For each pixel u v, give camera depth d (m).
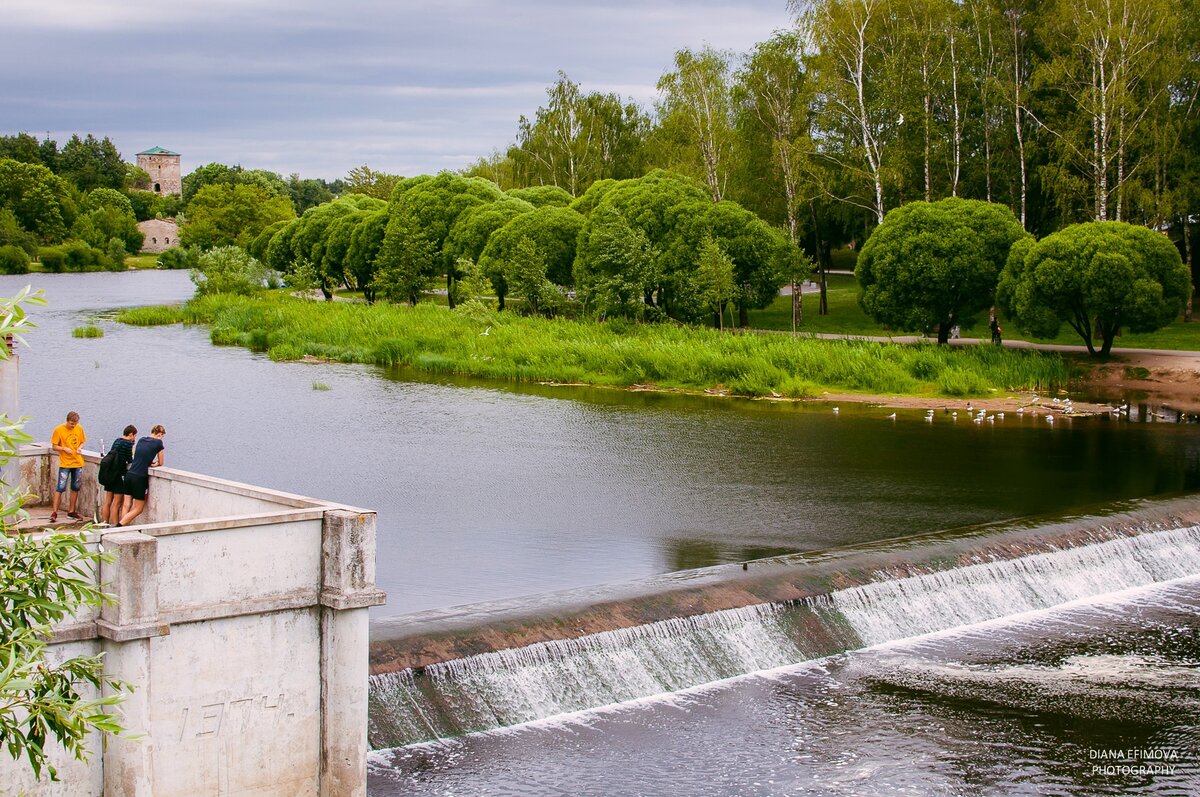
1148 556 30.97
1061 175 67.88
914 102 75.06
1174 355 60.66
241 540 15.37
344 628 15.98
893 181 72.50
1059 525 31.12
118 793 14.41
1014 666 24.20
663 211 77.12
